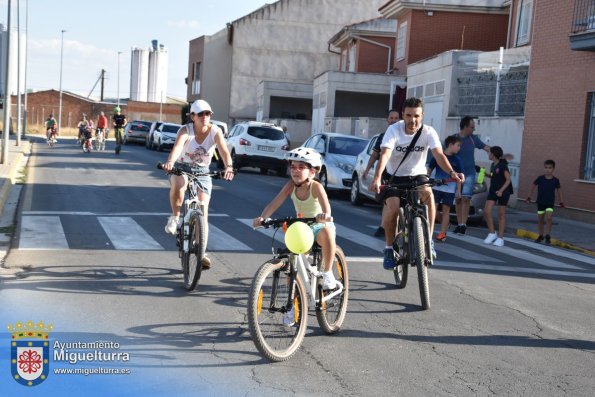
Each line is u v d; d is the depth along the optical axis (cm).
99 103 9075
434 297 884
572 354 683
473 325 766
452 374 607
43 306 757
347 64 4784
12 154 3084
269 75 6088
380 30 4359
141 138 5328
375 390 561
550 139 2019
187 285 852
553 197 1500
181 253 878
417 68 3119
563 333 756
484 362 643
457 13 3588
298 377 582
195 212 845
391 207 869
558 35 2000
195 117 881
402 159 887
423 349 673
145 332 684
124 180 2211
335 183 2139
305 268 656
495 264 1165
